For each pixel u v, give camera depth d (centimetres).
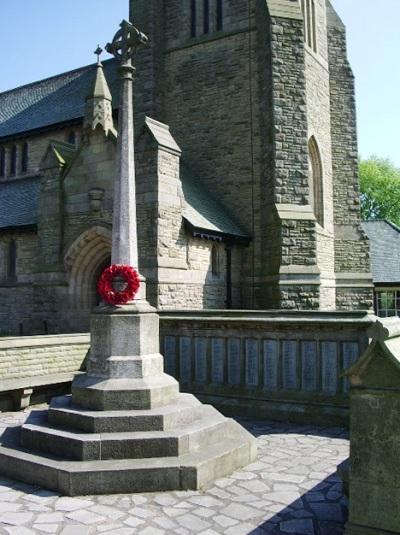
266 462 709
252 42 1964
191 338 1088
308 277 1702
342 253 2184
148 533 498
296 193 1778
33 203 2092
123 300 744
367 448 425
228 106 1998
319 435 850
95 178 1638
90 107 1650
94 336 750
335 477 646
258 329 1005
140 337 737
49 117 2420
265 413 969
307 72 2025
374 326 426
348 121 2264
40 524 516
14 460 650
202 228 1589
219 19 2077
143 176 1507
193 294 1612
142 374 722
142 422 670
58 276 1702
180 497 586
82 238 1653
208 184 2014
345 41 2308
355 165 2247
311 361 958
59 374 1121
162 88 2138
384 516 414
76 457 638
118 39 837
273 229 1748
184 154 2084
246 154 1942
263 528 509
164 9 2173
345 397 917
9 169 2497
